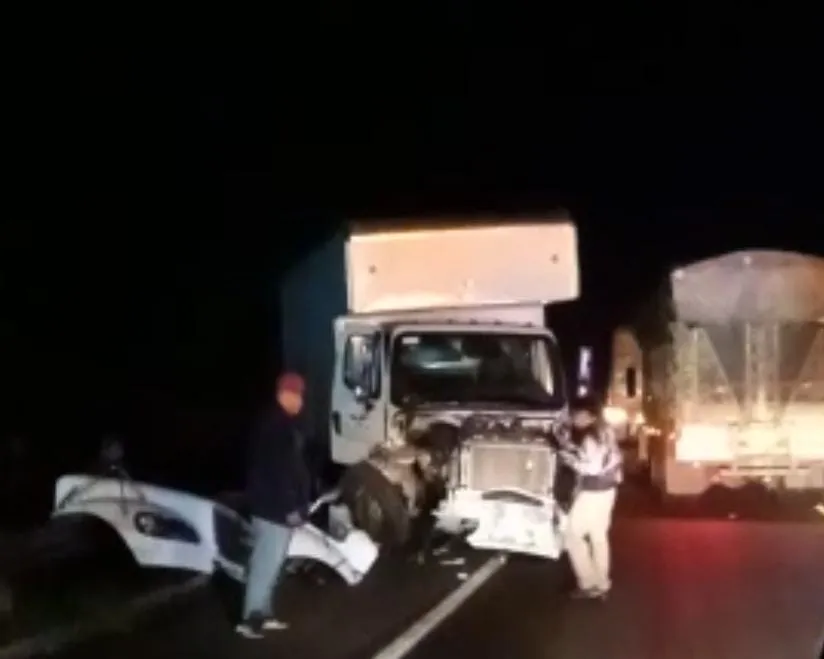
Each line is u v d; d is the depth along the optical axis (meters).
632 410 30.92
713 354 25.95
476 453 18.59
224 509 16.42
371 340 21.36
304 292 25.41
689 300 25.95
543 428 19.39
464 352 21.08
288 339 27.09
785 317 25.88
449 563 19.45
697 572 18.89
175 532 16.17
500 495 18.50
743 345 25.92
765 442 25.88
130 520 16.14
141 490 16.41
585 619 15.52
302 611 15.93
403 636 14.48
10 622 14.99
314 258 24.70
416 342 21.08
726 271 25.92
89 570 17.73
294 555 16.92
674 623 15.26
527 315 22.78
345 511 18.12
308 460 19.69
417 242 22.48
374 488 19.14
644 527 24.14
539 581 18.09
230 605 16.12
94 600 16.30
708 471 25.95
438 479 18.92
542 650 13.81
